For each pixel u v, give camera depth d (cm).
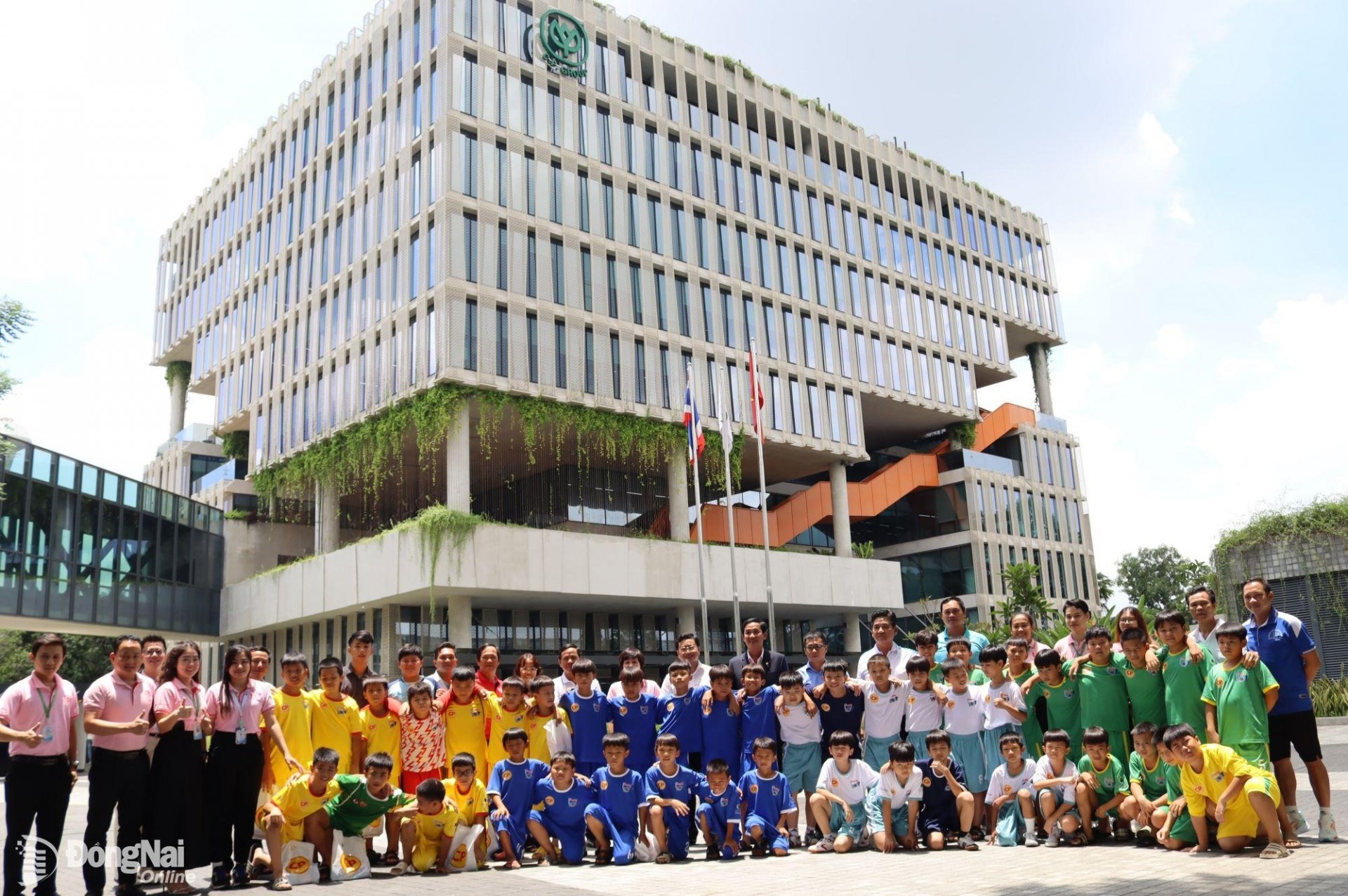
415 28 3706
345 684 987
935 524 5284
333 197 4031
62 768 760
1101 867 804
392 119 3738
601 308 3700
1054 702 1027
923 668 1055
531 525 3909
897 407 4931
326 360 3878
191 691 845
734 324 4141
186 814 820
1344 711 2308
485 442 3662
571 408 3522
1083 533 5791
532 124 3672
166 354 5450
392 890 811
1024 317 5781
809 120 4806
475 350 3312
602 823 965
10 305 1881
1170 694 944
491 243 3434
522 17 3750
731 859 970
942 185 5497
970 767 1034
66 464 3012
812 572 4097
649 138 4066
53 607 2906
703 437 2939
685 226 4091
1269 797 811
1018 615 1088
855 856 955
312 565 3550
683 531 3791
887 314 4888
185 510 3778
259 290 4500
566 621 3662
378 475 3503
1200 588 988
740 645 2802
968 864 855
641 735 1069
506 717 1041
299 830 877
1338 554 2388
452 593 3152
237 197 4869
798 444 4212
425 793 920
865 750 1086
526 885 821
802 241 4566
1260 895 645
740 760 1076
